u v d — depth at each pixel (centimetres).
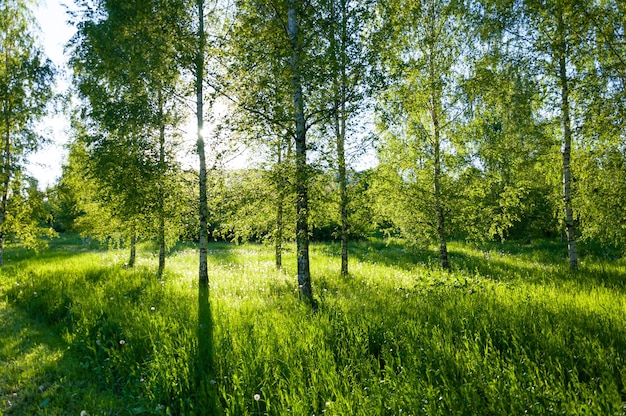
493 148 1284
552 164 1255
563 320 570
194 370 455
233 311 680
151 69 971
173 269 1402
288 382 415
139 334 574
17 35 1694
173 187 1077
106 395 471
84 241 3597
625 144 987
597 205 1055
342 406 354
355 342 509
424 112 1320
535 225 2095
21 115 1673
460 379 420
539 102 1201
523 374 397
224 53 873
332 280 1070
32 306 850
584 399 361
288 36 821
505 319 572
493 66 1252
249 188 859
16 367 553
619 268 1197
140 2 920
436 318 607
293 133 830
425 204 1323
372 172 1148
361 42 812
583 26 966
